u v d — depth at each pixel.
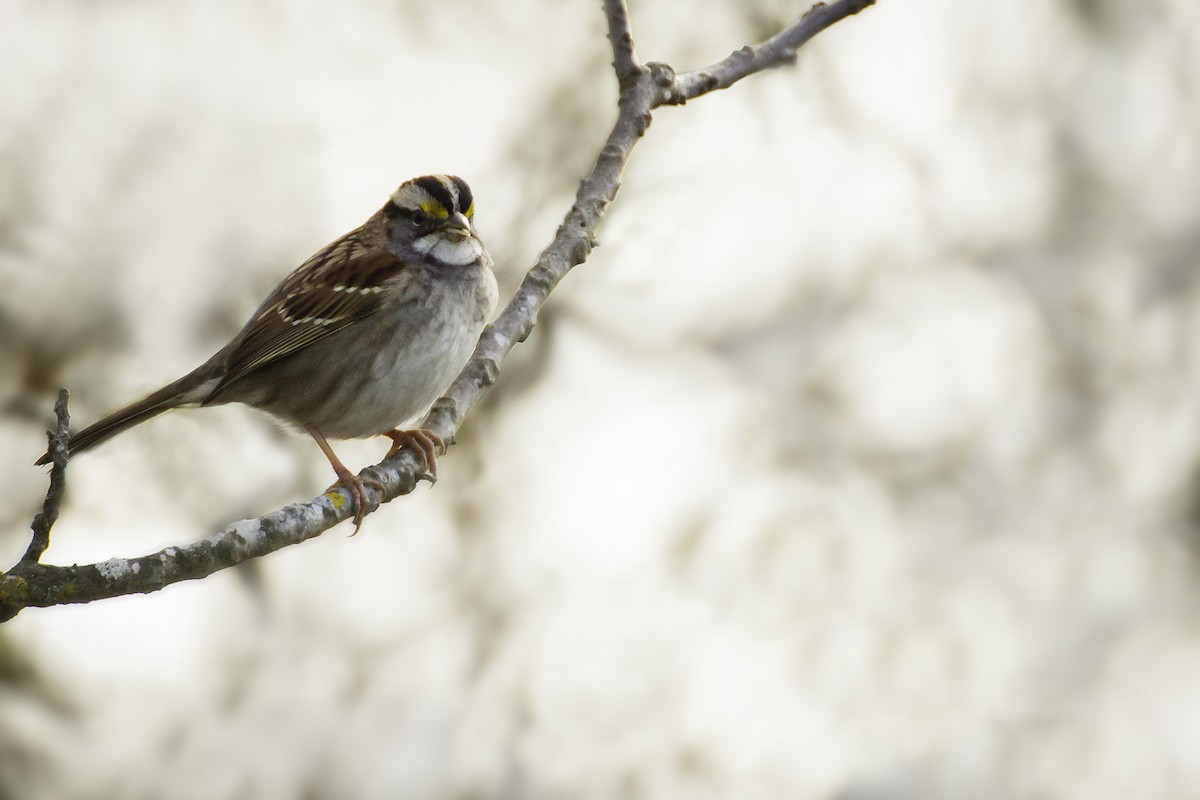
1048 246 16.14
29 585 5.88
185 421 13.04
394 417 9.59
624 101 8.48
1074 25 16.34
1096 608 14.55
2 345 12.90
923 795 13.21
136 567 6.12
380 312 9.30
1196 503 15.21
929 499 14.88
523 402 14.36
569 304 14.35
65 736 12.70
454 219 9.41
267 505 13.14
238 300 13.35
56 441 5.96
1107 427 15.45
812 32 8.76
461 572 13.88
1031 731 13.74
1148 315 15.91
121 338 13.11
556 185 14.10
